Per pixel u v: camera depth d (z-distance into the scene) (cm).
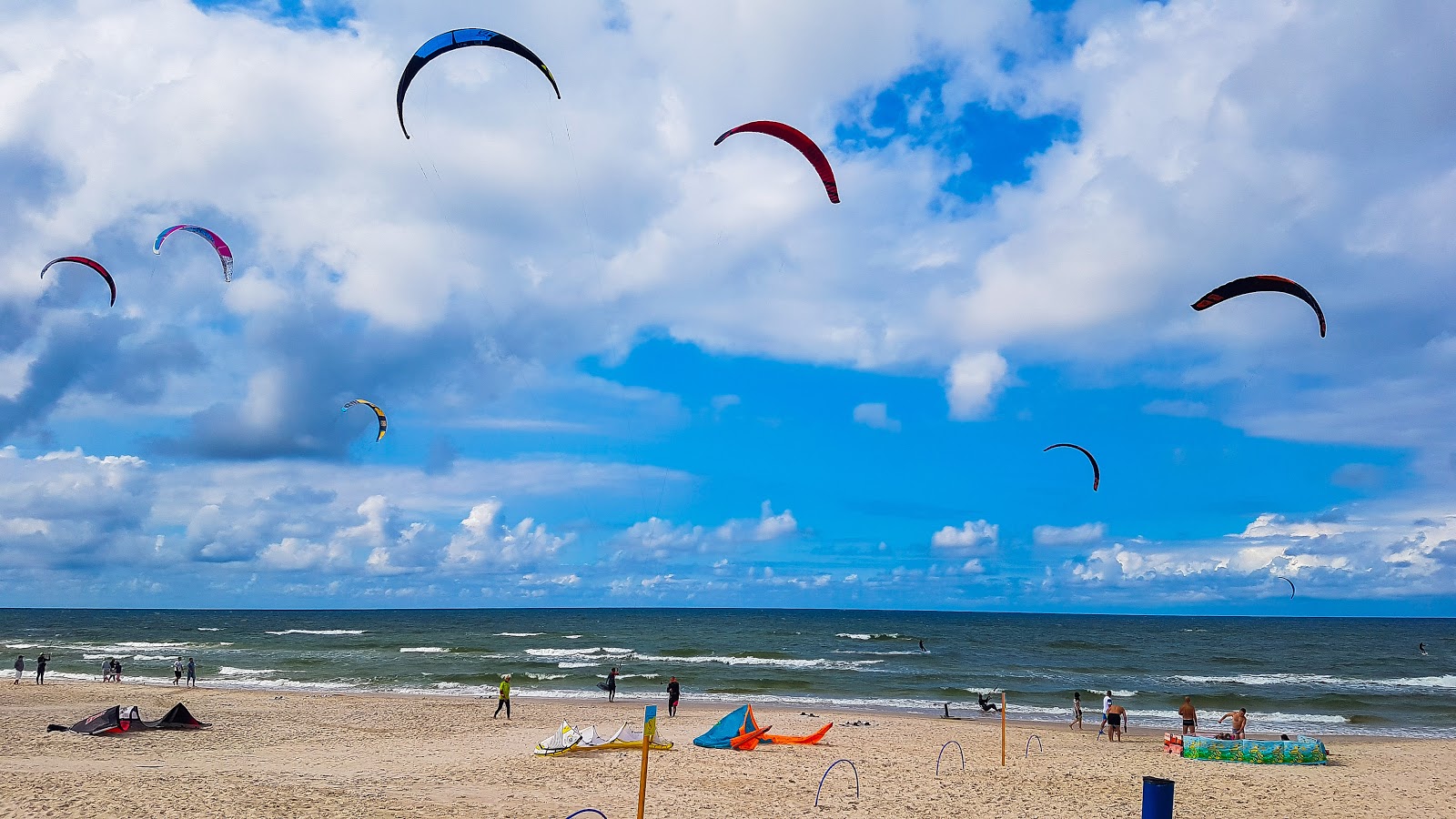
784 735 2553
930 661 6638
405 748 2231
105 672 4300
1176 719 3462
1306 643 10506
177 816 1295
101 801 1374
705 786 1725
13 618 18600
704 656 6656
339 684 4456
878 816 1527
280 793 1490
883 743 2455
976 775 1934
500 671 5234
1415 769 2181
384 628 12925
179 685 4216
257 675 4900
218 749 2156
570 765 1930
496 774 1809
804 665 6031
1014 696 4178
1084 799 1709
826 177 1742
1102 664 6525
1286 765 2197
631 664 5894
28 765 1748
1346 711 3816
